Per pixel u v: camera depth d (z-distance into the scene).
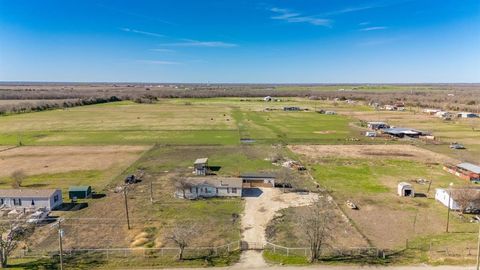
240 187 56.38
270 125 132.75
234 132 117.31
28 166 74.88
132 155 85.06
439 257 35.69
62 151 89.12
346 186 61.69
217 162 78.50
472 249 37.69
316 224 37.78
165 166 74.94
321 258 36.22
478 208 49.34
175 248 39.12
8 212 48.88
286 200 55.06
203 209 51.47
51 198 51.03
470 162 77.94
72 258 36.81
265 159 81.06
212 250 38.47
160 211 50.56
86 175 68.31
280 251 38.16
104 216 48.78
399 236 42.16
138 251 38.31
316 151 89.38
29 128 123.69
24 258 36.78
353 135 111.94
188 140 103.62
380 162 78.31
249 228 44.91
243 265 34.88
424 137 106.88
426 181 64.19
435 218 47.75
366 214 49.22
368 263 34.84
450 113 162.12
